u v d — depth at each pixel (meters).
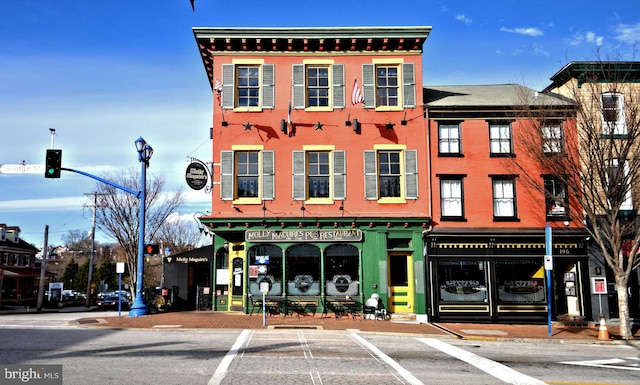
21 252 60.19
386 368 11.24
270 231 22.17
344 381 9.80
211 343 14.05
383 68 23.62
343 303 21.88
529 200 22.56
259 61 23.25
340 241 22.20
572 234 21.80
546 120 21.08
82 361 11.12
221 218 22.03
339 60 23.38
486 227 22.30
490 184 22.67
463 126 23.03
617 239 18.56
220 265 23.75
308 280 22.14
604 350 15.41
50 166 19.92
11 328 17.05
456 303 21.77
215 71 23.16
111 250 89.81
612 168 18.75
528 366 12.09
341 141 22.92
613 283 22.53
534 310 21.70
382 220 22.09
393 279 22.72
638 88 21.08
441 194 22.72
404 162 22.84
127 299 42.22
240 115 22.95
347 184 22.70
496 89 26.16
